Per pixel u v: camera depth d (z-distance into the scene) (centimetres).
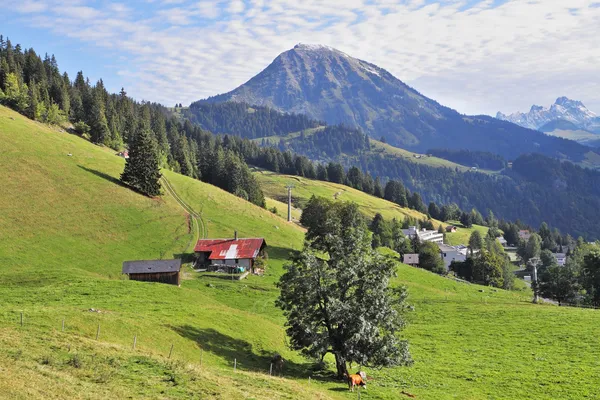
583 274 12550
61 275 7488
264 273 10581
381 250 17388
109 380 3031
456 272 18188
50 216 10856
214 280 9650
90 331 4234
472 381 4953
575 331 6956
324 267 5022
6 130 14388
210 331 5312
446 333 7281
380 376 5128
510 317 8175
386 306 4847
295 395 3562
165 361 3650
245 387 3475
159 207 13550
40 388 2616
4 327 3781
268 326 6369
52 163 13412
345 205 12044
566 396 4456
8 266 8431
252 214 15225
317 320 4944
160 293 7019
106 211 12069
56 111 19900
